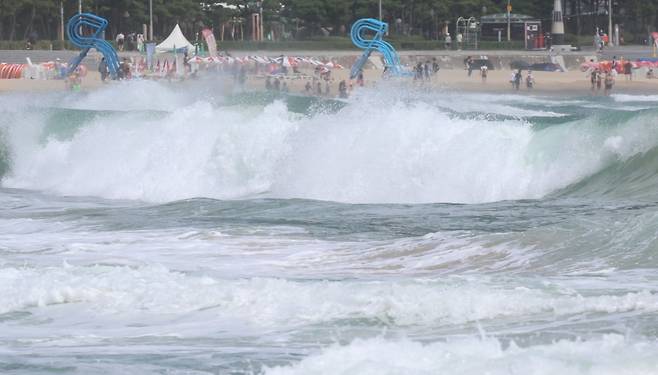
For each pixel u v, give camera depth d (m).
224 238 74.12
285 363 40.97
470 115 107.56
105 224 82.56
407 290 50.03
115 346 44.44
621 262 60.09
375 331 45.22
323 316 47.59
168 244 72.44
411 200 98.50
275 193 106.56
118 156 118.06
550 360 35.56
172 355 42.56
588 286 52.84
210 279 54.19
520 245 64.81
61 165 123.06
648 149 94.56
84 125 124.12
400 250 66.81
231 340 44.81
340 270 62.34
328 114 109.69
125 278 54.81
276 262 65.25
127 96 165.38
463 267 61.78
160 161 114.75
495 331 44.16
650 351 36.31
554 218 78.38
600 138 96.69
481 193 97.19
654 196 88.94
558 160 96.81
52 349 44.19
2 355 43.25
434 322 46.12
